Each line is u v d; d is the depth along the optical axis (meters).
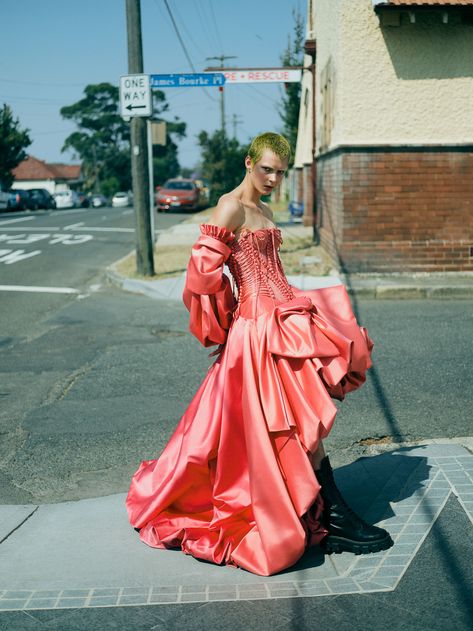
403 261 11.06
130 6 11.16
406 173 10.88
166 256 14.60
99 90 97.50
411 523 3.30
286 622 2.62
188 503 3.28
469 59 10.61
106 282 12.23
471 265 11.05
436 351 6.81
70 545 3.31
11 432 5.09
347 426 4.93
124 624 2.64
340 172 11.01
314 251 13.79
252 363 2.98
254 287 3.07
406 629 2.54
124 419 5.27
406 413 5.13
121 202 58.91
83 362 6.93
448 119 10.77
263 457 2.89
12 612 2.74
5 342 7.93
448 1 10.11
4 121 51.03
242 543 3.03
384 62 10.67
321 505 3.07
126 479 4.26
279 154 2.96
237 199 3.05
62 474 4.35
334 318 3.12
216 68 12.26
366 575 2.90
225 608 2.72
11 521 3.60
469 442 4.51
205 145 40.38
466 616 2.61
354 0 10.53
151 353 7.18
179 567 3.05
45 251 16.91
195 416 3.20
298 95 26.31
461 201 10.93
